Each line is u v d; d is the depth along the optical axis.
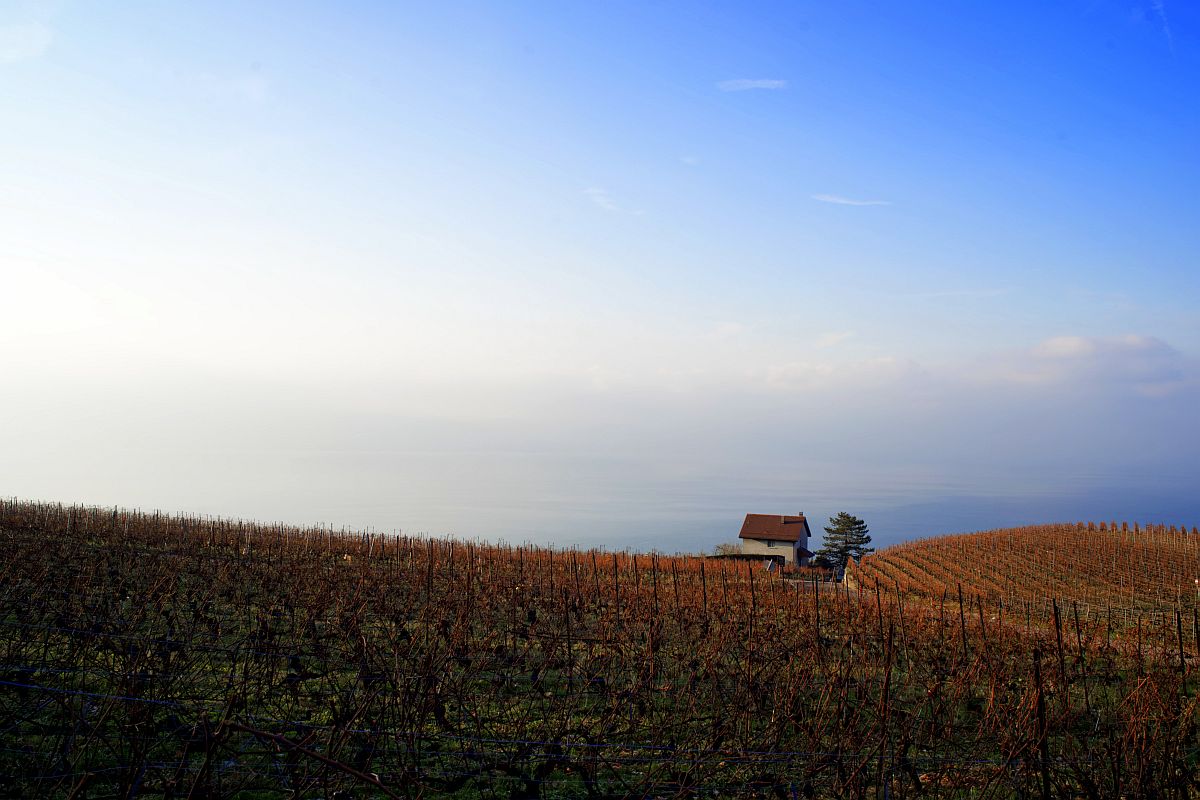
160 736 6.86
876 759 7.55
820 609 18.19
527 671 10.82
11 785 6.21
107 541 24.05
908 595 29.56
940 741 8.73
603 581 24.09
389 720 8.00
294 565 19.38
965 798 7.45
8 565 13.55
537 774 7.59
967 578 36.56
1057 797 7.34
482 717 8.82
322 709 8.45
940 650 13.73
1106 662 13.24
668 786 7.55
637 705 9.29
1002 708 8.77
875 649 12.50
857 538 81.75
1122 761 7.52
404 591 17.16
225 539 27.55
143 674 7.75
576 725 8.84
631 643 12.29
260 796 6.55
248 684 8.88
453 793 7.24
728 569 34.38
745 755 7.58
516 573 22.88
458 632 10.41
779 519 72.75
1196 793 7.69
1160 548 45.25
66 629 9.06
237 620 13.06
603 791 7.46
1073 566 39.41
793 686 8.58
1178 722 8.28
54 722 7.31
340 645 11.07
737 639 11.73
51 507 32.34
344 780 6.55
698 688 9.75
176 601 13.08
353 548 28.89
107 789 6.38
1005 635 15.58
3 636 9.52
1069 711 8.84
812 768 7.29
